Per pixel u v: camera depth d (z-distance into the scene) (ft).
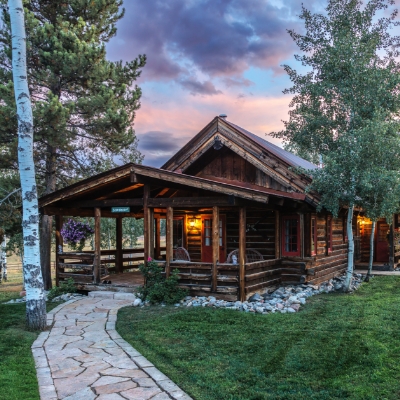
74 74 43.14
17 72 22.91
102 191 35.24
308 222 35.06
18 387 14.06
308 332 20.44
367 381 14.12
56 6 45.98
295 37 33.76
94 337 20.70
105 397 13.26
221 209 38.63
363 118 31.27
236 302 27.17
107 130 45.60
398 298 29.66
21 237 61.93
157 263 30.48
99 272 33.96
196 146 41.68
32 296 22.50
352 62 30.58
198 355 17.30
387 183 29.66
